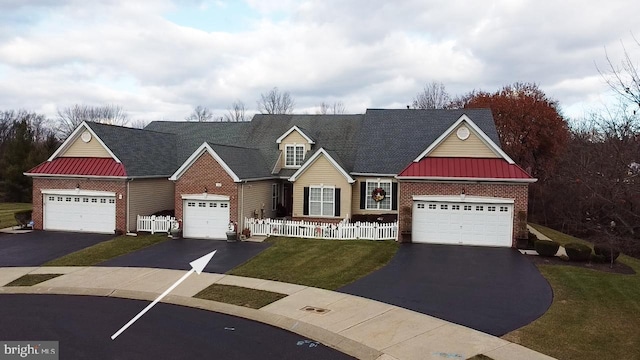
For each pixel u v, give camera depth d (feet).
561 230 137.59
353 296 51.21
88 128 91.97
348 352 36.88
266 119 120.88
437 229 80.07
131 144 98.53
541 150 163.94
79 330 41.63
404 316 44.60
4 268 64.59
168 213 99.40
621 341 38.11
